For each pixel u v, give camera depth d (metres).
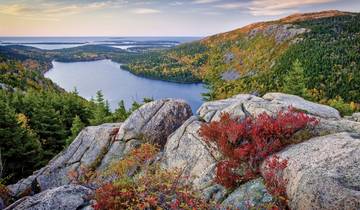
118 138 19.09
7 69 153.25
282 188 8.24
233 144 10.65
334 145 8.58
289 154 9.14
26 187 19.55
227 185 9.78
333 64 183.88
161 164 13.96
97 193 8.46
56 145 48.22
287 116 10.82
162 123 18.69
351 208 6.42
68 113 65.69
